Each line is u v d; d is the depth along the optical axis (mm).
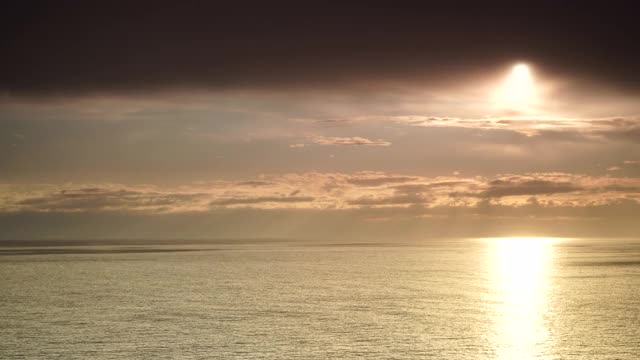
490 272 143375
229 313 79375
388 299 93188
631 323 73312
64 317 76250
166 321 73312
